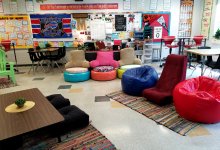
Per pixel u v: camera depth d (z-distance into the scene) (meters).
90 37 6.97
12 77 4.93
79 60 5.31
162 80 3.67
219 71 5.61
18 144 2.16
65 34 6.92
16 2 6.55
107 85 4.62
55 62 6.65
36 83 4.99
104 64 5.34
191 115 2.71
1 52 5.05
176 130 2.56
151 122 2.81
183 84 3.02
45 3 6.65
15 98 2.73
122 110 3.23
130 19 6.94
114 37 7.02
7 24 6.70
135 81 3.72
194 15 7.24
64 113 2.68
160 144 2.29
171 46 6.20
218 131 2.53
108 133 2.55
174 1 7.01
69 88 4.48
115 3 6.79
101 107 3.37
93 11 6.79
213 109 2.55
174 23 7.19
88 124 2.76
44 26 6.82
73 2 6.68
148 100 3.57
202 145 2.25
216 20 6.54
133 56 5.51
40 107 2.40
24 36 6.85
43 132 2.50
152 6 6.94
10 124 2.00
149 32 6.76
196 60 5.99
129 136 2.47
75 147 2.28
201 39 6.29
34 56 6.13
